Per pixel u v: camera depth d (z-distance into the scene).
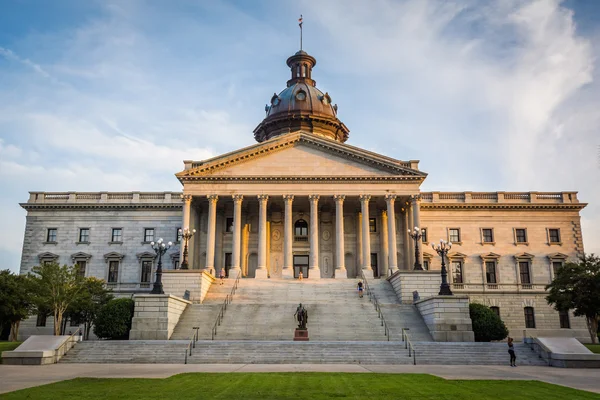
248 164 65.00
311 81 87.25
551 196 72.62
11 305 51.38
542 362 33.19
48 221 71.56
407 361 33.28
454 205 71.06
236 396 18.20
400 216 69.31
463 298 43.06
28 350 32.91
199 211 68.62
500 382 22.67
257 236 69.19
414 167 64.56
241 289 56.19
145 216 71.56
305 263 69.50
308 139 65.19
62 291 49.91
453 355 34.28
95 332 43.75
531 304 68.19
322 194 63.78
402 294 52.81
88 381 22.38
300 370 27.95
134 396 18.06
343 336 43.12
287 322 45.62
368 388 20.39
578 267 51.94
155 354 34.25
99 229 71.25
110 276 69.88
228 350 34.72
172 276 53.50
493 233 71.00
